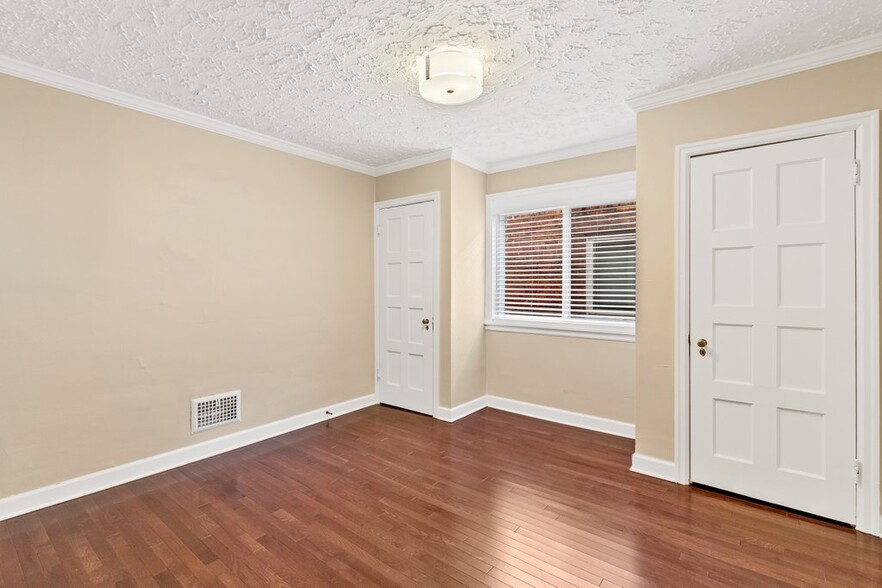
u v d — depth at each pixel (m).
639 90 2.55
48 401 2.33
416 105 2.75
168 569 1.81
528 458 2.94
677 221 2.54
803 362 2.20
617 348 3.40
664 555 1.89
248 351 3.22
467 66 2.11
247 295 3.21
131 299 2.63
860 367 2.05
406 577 1.76
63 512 2.25
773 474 2.28
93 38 1.98
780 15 1.83
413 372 4.00
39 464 2.30
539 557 1.88
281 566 1.83
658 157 2.61
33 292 2.28
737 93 2.35
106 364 2.54
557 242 3.77
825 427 2.14
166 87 2.48
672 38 2.00
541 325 3.78
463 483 2.58
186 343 2.88
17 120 2.22
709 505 2.30
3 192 2.19
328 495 2.44
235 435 3.13
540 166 3.84
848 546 1.94
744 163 2.34
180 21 1.85
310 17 1.83
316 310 3.70
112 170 2.55
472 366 3.99
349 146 3.57
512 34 1.97
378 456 2.98
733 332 2.39
